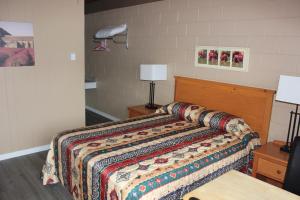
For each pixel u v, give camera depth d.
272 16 2.75
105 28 4.98
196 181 2.05
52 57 3.69
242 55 3.06
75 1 3.75
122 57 4.93
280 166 2.30
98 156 2.20
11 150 3.58
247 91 3.02
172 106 3.52
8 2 3.22
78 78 3.99
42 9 3.49
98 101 5.86
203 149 2.41
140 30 4.43
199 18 3.48
